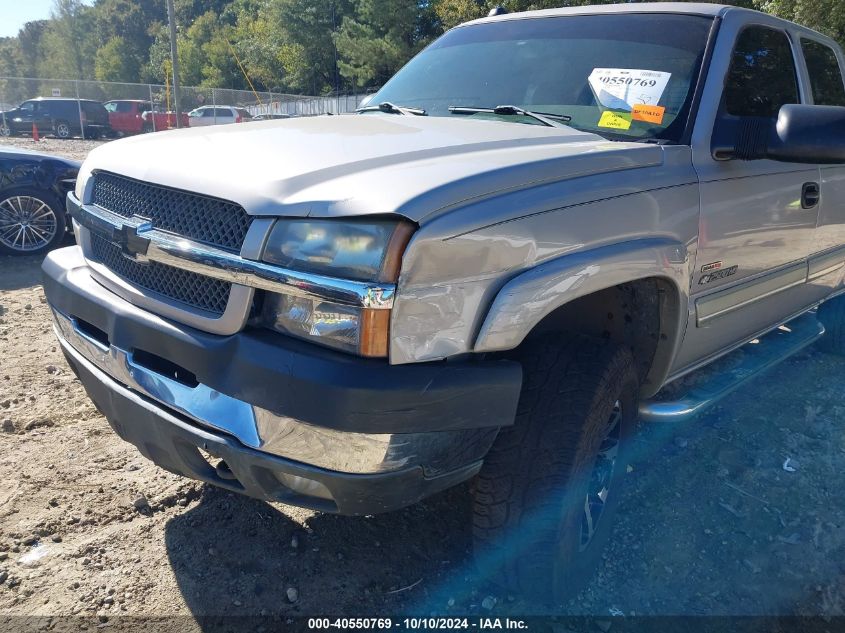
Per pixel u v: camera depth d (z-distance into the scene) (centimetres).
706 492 323
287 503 201
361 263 172
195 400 195
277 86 5038
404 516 294
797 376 458
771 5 1318
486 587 258
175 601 243
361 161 203
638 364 275
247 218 190
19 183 738
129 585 248
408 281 172
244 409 185
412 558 271
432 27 3366
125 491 303
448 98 328
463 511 299
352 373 171
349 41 3394
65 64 8150
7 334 504
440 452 188
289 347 181
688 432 376
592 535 254
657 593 262
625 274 224
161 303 208
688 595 262
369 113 331
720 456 352
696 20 308
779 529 300
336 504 190
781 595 265
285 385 176
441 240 175
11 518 280
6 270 704
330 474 179
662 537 291
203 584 251
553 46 327
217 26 6562
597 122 286
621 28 318
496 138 242
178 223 207
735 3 1418
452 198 181
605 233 219
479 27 370
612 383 227
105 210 238
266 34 5128
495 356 208
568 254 206
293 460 182
